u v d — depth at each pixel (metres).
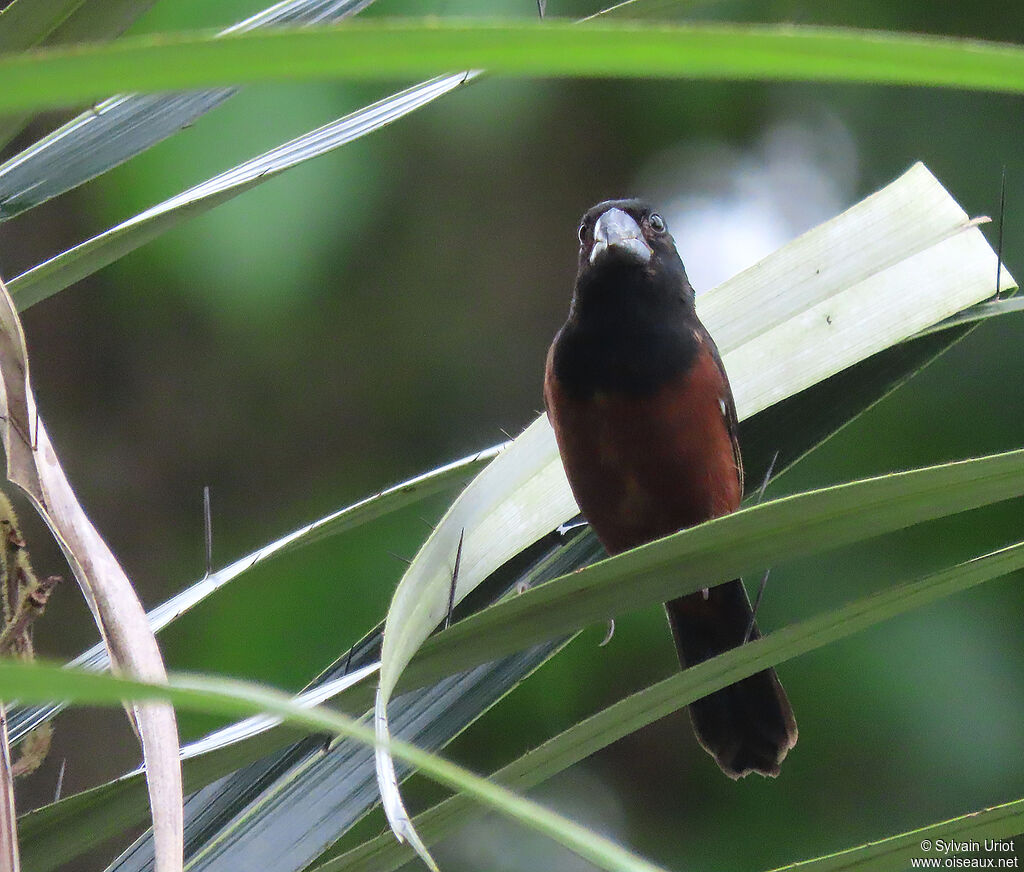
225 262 9.51
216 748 3.17
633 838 10.33
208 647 9.02
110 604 2.57
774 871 3.24
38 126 8.45
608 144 11.17
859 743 9.23
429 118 10.76
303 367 10.87
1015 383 9.62
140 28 8.14
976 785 8.91
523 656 3.87
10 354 2.69
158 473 10.93
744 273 4.83
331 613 9.09
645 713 3.24
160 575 10.81
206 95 3.80
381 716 2.73
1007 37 9.91
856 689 9.21
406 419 11.25
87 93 1.13
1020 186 10.25
